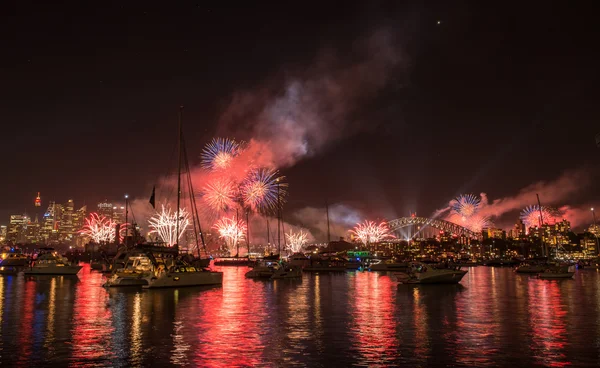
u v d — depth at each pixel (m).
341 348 22.58
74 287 57.06
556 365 19.50
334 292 51.84
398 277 66.19
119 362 20.05
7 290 52.84
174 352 21.75
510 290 54.72
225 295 47.88
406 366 19.44
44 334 25.89
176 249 65.12
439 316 32.84
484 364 19.72
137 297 45.31
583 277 83.12
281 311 35.41
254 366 19.47
